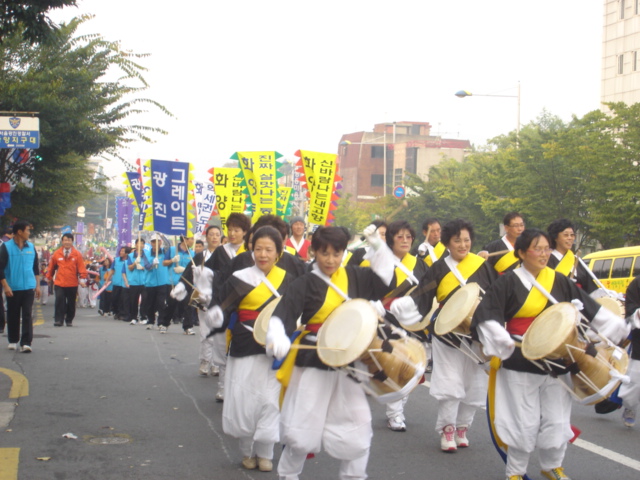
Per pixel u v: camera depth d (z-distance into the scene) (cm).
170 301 1631
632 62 5034
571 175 3077
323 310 504
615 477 606
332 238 497
